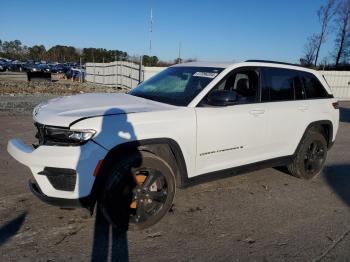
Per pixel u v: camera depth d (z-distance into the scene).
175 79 4.70
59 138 3.36
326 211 4.50
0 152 6.32
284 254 3.42
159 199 3.77
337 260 3.36
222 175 4.46
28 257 3.18
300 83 5.41
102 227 3.78
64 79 38.78
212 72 4.48
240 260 3.29
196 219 4.08
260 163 4.88
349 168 6.50
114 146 3.44
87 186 3.36
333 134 5.91
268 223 4.07
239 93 4.61
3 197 4.40
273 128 4.87
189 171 4.08
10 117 10.16
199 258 3.30
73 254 3.26
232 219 4.13
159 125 3.72
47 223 3.80
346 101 25.80
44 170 3.37
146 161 3.62
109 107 3.76
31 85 23.62
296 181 5.60
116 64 29.05
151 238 3.61
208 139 4.14
